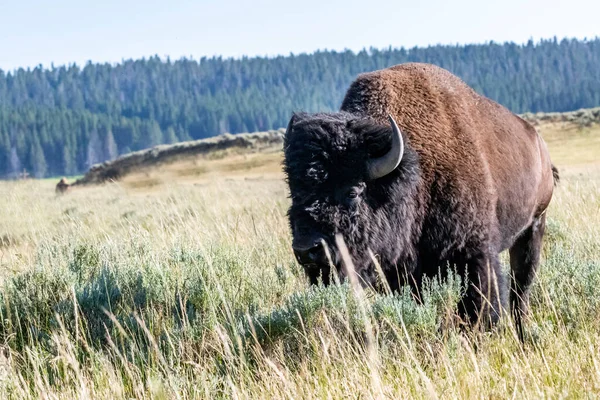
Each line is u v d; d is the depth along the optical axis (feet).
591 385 33.37
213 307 44.09
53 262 56.13
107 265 56.75
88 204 178.50
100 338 44.21
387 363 37.96
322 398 33.94
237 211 107.24
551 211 88.43
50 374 39.99
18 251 76.07
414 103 47.44
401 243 44.37
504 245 52.85
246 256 60.13
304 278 55.36
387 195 42.32
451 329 41.16
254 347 40.75
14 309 47.73
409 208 44.29
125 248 63.41
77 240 65.10
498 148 51.21
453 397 32.45
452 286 42.75
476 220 46.09
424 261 46.57
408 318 40.63
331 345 39.14
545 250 67.87
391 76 48.73
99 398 35.88
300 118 42.55
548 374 35.47
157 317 45.09
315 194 40.24
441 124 47.03
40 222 116.26
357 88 48.49
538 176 57.82
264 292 52.60
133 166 627.46
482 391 33.22
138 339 43.83
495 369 37.19
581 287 47.73
